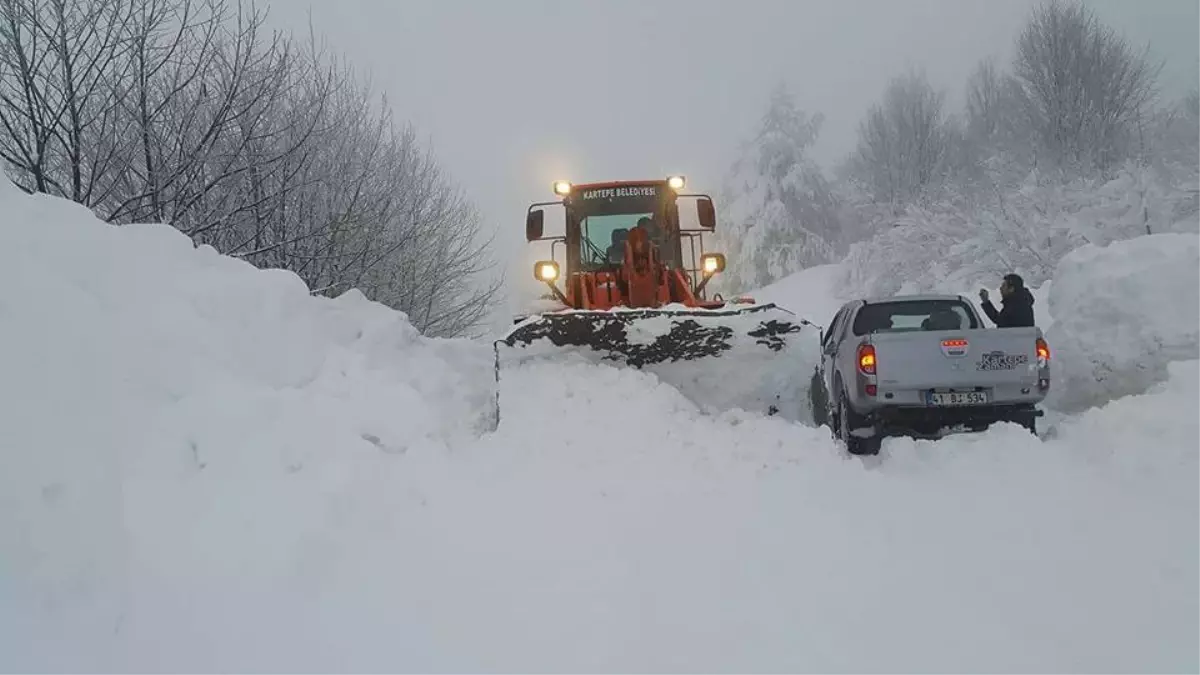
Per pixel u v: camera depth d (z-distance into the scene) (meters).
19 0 8.21
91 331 4.64
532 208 10.09
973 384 6.84
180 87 9.18
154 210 9.15
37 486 3.56
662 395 6.62
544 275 9.34
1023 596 3.62
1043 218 20.14
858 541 4.36
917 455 6.28
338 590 3.59
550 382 6.61
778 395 7.54
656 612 3.51
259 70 10.23
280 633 3.23
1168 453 5.48
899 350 6.91
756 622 3.41
